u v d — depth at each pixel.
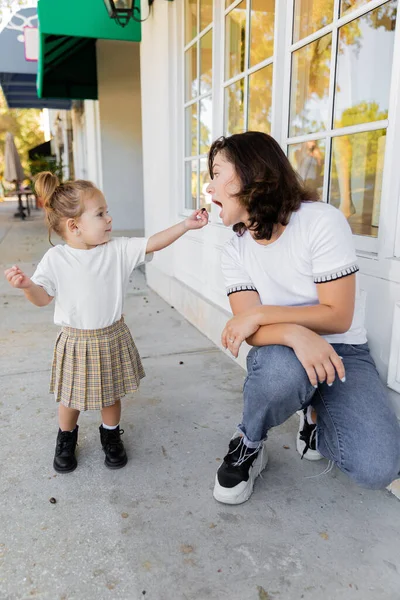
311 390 1.59
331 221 1.52
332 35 2.18
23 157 32.47
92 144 9.74
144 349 3.33
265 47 2.74
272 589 1.42
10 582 1.45
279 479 1.92
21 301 4.65
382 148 1.95
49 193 1.85
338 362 1.48
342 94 2.20
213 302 3.51
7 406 2.54
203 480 1.93
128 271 1.97
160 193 4.51
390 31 1.92
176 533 1.64
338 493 1.84
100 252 1.90
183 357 3.19
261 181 1.49
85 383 1.89
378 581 1.44
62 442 2.03
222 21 3.19
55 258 1.83
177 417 2.43
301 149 2.48
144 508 1.77
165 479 1.94
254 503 1.79
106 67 8.12
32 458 2.09
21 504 1.79
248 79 2.95
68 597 1.40
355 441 1.49
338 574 1.47
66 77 8.09
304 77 2.47
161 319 4.00
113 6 3.99
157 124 4.45
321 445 1.68
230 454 1.79
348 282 1.50
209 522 1.69
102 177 8.54
